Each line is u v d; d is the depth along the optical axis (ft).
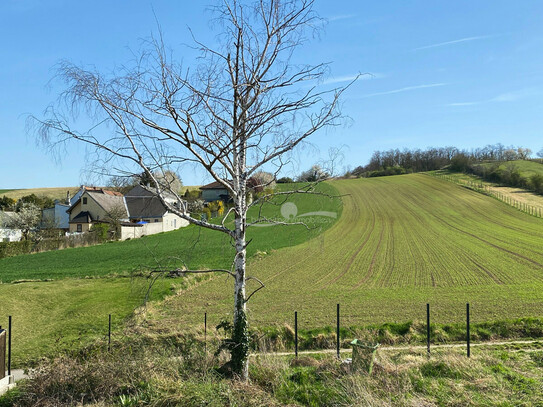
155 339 51.31
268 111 30.78
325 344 50.65
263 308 70.13
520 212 221.25
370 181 347.77
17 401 32.63
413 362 38.73
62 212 238.48
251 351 46.55
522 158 425.28
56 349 49.52
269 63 31.60
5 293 84.84
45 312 72.59
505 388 32.40
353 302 72.74
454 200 258.37
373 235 167.22
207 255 120.06
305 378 34.83
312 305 71.31
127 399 30.48
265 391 31.91
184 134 29.45
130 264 118.01
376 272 101.65
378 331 53.47
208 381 32.04
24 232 203.00
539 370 36.52
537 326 53.21
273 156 32.94
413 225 190.80
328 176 34.22
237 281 33.12
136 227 192.34
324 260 118.93
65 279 99.66
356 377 33.30
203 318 64.59
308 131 32.58
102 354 38.73
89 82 28.19
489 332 52.90
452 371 35.94
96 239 174.09
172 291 82.12
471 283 86.84
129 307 71.56
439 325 54.90
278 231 182.91
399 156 417.69
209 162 31.89
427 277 94.38
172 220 221.66
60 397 32.58
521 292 76.69
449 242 146.72
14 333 60.75
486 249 131.34
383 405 29.12
